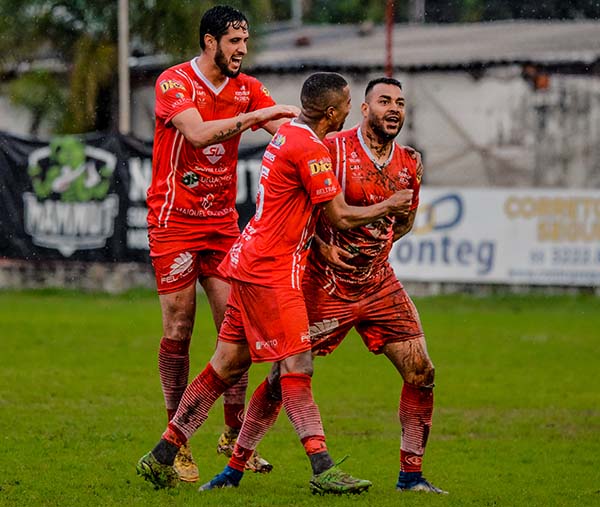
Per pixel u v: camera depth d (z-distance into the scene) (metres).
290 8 97.88
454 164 63.97
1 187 52.75
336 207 19.00
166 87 21.58
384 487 21.09
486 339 42.75
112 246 52.25
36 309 49.44
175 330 22.56
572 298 51.94
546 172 63.31
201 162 22.11
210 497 19.78
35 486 20.77
